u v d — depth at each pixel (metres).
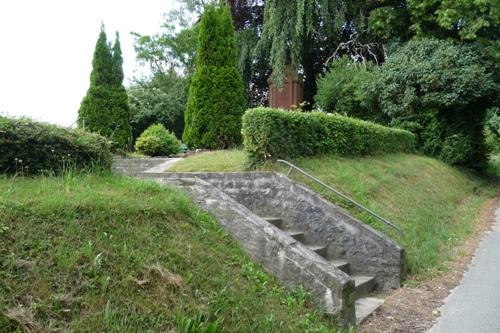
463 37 19.83
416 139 19.11
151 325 3.55
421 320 5.80
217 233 5.48
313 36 23.06
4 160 5.08
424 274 7.67
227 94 14.70
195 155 12.56
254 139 8.71
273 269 5.48
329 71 22.80
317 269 5.25
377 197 9.44
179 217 5.18
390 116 19.77
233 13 25.20
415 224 9.32
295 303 5.05
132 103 27.23
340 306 5.10
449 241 9.80
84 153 5.83
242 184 8.25
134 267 3.97
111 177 5.78
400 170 12.55
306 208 7.82
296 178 8.47
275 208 8.04
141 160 12.55
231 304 4.23
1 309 3.08
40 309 3.24
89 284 3.60
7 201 4.00
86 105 18.67
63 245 3.80
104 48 18.83
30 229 3.81
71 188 4.86
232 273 4.82
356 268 7.44
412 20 21.44
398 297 6.70
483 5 19.42
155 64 34.84
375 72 20.25
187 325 3.62
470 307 6.27
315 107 21.73
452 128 19.52
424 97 18.95
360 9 22.92
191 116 14.89
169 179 6.46
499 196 18.08
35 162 5.34
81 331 3.23
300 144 9.42
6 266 3.40
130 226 4.47
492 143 27.73
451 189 15.11
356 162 11.00
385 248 7.28
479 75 18.23
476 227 11.97
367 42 23.17
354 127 11.69
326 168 9.44
